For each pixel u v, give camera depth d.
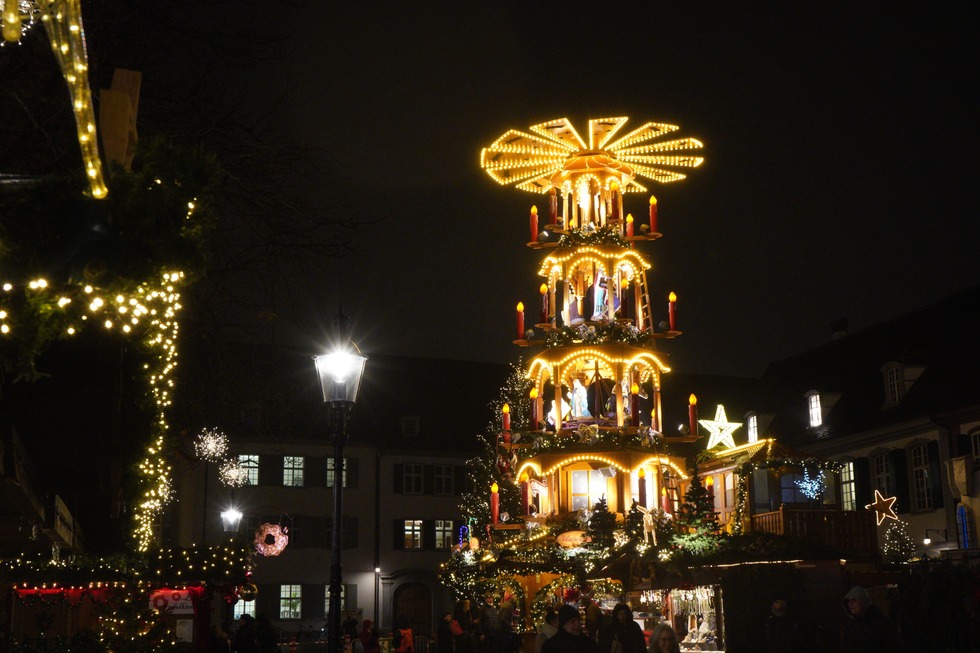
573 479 26.73
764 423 46.22
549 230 28.05
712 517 22.09
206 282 14.79
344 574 47.62
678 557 20.86
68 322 5.66
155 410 12.94
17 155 9.59
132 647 14.72
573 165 27.89
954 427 35.50
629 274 27.95
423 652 35.16
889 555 29.78
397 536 48.81
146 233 5.69
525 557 23.77
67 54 3.82
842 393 43.03
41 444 9.65
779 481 23.92
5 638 13.47
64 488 10.62
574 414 27.33
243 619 19.94
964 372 36.50
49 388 9.03
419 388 52.56
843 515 22.48
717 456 25.73
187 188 5.87
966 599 12.20
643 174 29.30
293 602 46.66
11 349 5.55
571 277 28.09
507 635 20.44
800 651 12.25
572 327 27.11
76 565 18.02
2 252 5.23
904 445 37.81
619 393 26.56
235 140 13.45
